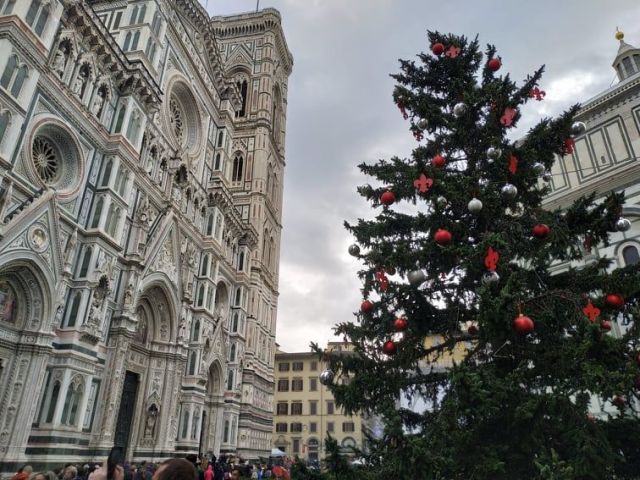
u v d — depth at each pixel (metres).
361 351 12.75
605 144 36.50
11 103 22.30
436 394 12.77
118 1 39.62
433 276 12.88
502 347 10.45
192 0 48.53
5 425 21.23
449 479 9.93
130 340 29.97
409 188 13.31
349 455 11.23
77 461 24.25
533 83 12.94
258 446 55.81
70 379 24.11
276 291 72.56
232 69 82.56
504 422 10.22
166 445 33.22
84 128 28.41
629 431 11.00
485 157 13.47
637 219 32.44
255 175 70.44
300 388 89.81
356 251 13.89
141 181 33.91
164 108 39.84
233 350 49.66
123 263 31.14
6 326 22.22
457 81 14.07
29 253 22.75
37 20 24.42
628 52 41.38
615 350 9.60
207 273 42.97
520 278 10.91
